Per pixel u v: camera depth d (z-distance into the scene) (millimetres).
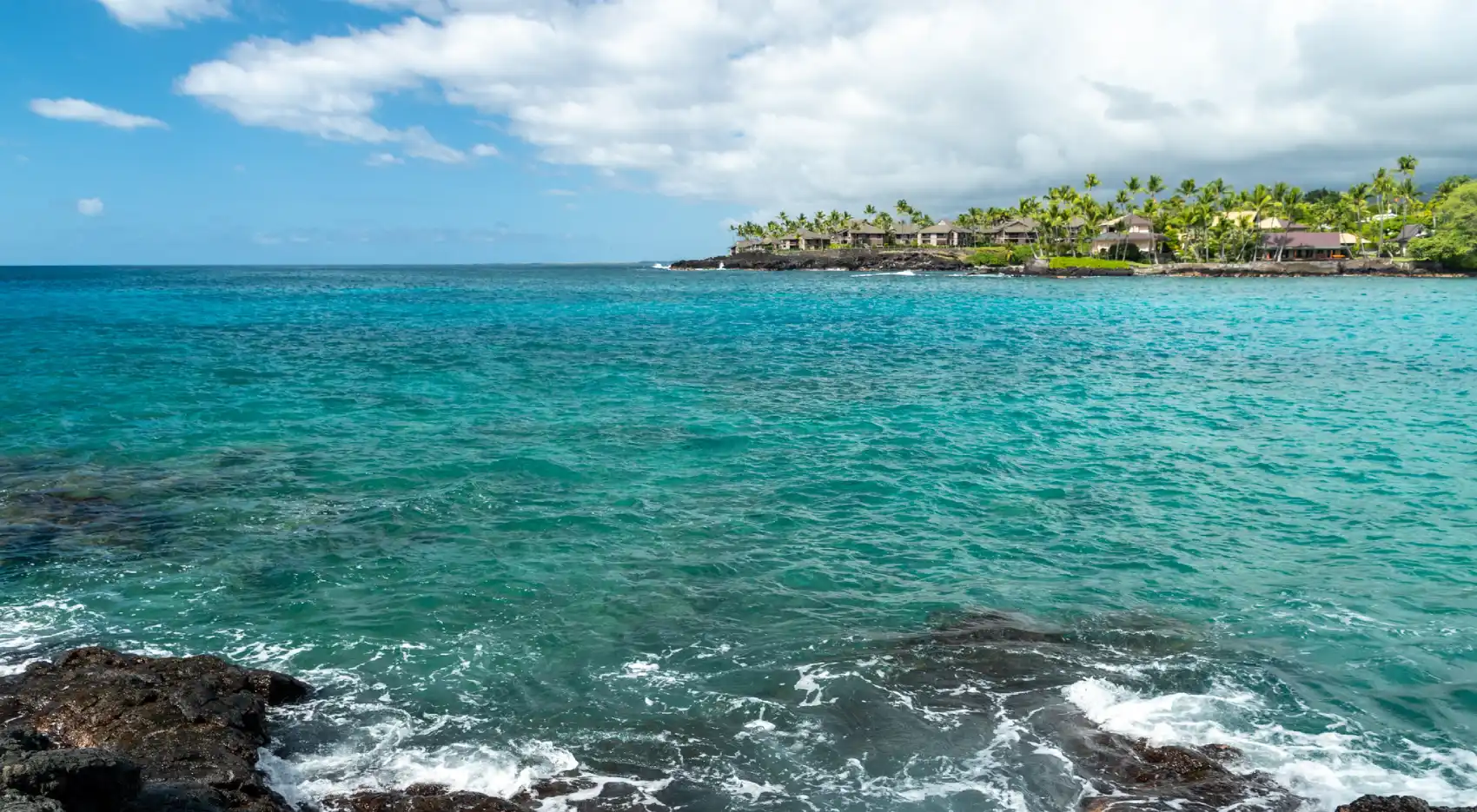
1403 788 8617
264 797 8242
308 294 112562
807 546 15625
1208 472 20750
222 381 34125
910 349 47281
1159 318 67250
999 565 14773
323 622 12438
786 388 33219
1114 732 9609
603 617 12656
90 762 7129
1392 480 20094
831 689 10594
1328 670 11047
